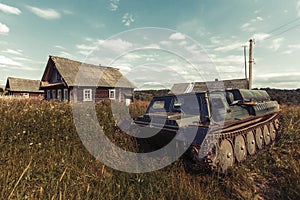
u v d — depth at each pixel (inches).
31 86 1309.1
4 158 120.3
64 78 630.5
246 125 185.8
